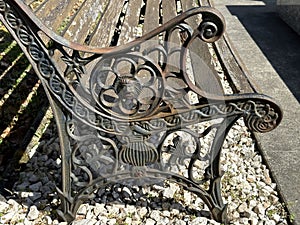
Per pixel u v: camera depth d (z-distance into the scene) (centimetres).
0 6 179
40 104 335
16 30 185
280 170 276
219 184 222
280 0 591
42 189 249
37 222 227
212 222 229
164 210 238
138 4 348
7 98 339
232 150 293
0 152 285
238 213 237
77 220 230
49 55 191
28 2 238
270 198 250
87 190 222
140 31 348
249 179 266
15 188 250
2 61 387
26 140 290
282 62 448
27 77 368
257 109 203
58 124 205
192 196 248
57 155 278
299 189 259
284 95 379
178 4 409
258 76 416
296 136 314
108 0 359
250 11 630
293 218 236
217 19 186
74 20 276
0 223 224
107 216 233
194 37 190
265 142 305
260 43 502
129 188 251
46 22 244
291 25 553
